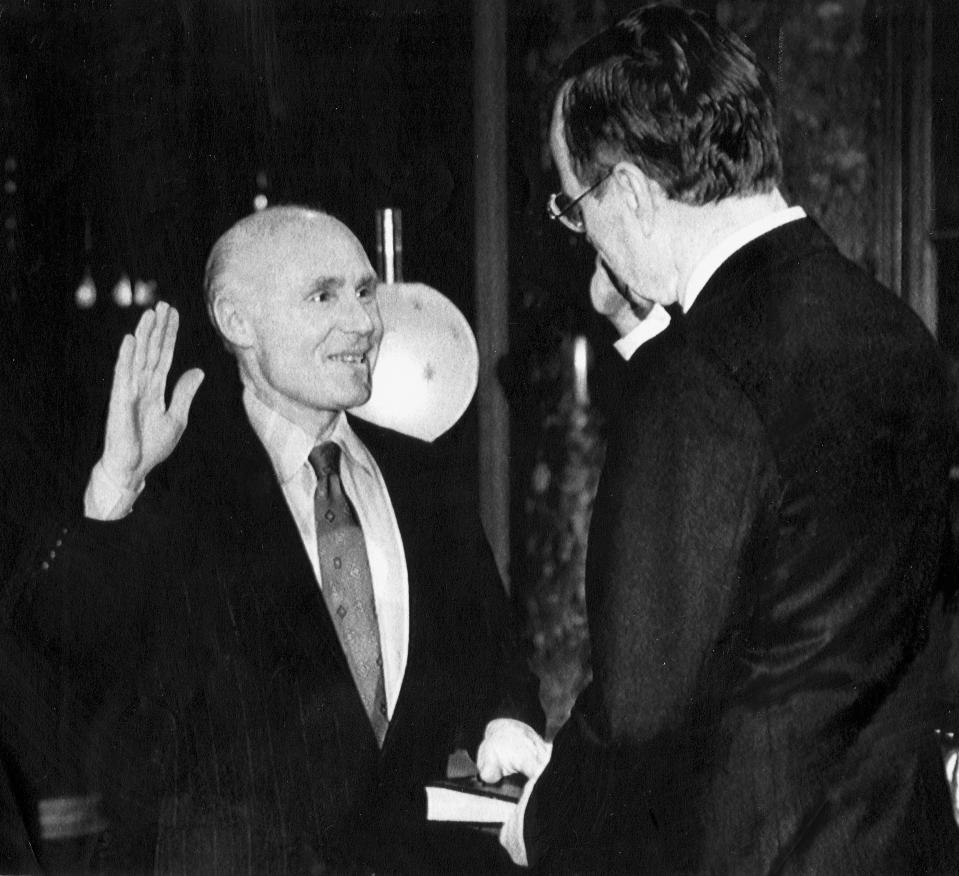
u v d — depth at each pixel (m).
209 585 2.13
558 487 2.04
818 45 1.96
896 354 1.50
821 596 1.52
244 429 2.12
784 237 1.56
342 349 2.09
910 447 1.50
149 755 2.14
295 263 2.09
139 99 2.12
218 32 2.11
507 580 2.08
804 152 1.97
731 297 1.56
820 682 1.55
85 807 2.14
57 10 2.13
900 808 1.61
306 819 2.11
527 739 2.05
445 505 2.10
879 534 1.51
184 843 2.13
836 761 1.59
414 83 2.06
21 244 2.13
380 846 2.08
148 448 2.13
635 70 1.67
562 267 2.01
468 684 2.10
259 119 2.10
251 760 2.12
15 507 2.14
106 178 2.13
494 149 2.04
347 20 2.08
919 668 1.57
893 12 1.96
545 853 1.82
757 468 1.51
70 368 2.14
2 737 2.20
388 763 2.10
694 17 1.69
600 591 1.62
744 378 1.52
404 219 2.08
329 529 2.11
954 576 1.58
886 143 1.96
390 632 2.11
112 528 2.13
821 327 1.51
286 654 2.12
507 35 2.03
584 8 2.01
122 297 2.13
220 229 2.11
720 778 1.64
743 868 1.65
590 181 1.72
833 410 1.49
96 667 2.14
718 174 1.64
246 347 2.12
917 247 1.94
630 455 1.58
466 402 2.07
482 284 2.05
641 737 1.62
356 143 2.08
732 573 1.53
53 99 2.13
